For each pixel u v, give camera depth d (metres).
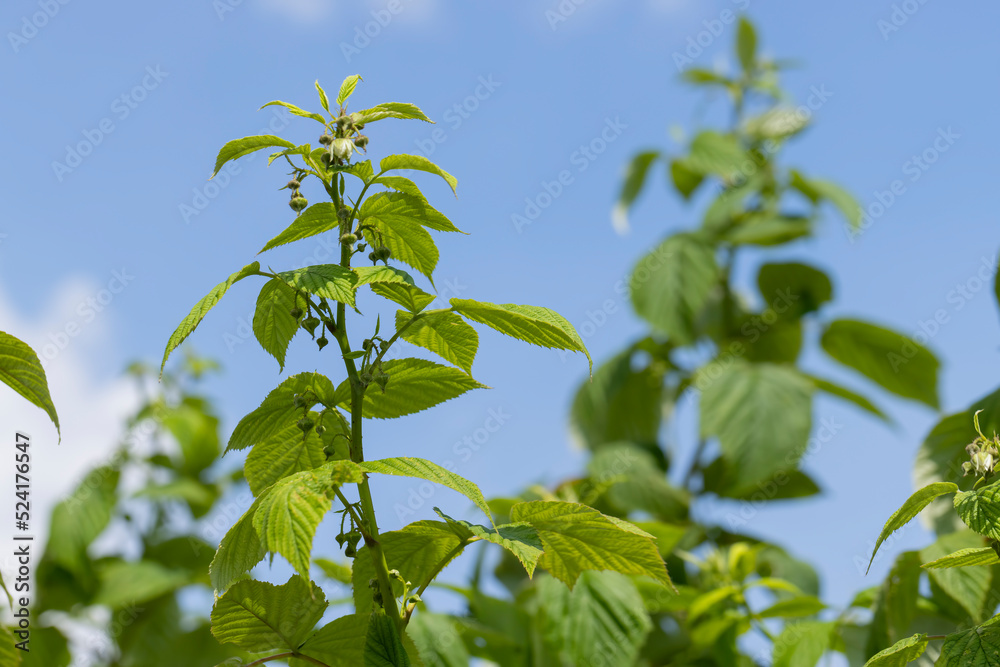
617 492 3.27
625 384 3.87
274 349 2.34
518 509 2.35
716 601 2.86
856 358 3.74
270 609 2.32
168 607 3.90
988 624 2.33
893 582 2.63
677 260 3.70
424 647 2.66
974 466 2.34
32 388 2.31
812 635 2.70
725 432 3.27
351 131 2.32
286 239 2.35
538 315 2.30
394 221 2.35
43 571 3.63
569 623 2.69
